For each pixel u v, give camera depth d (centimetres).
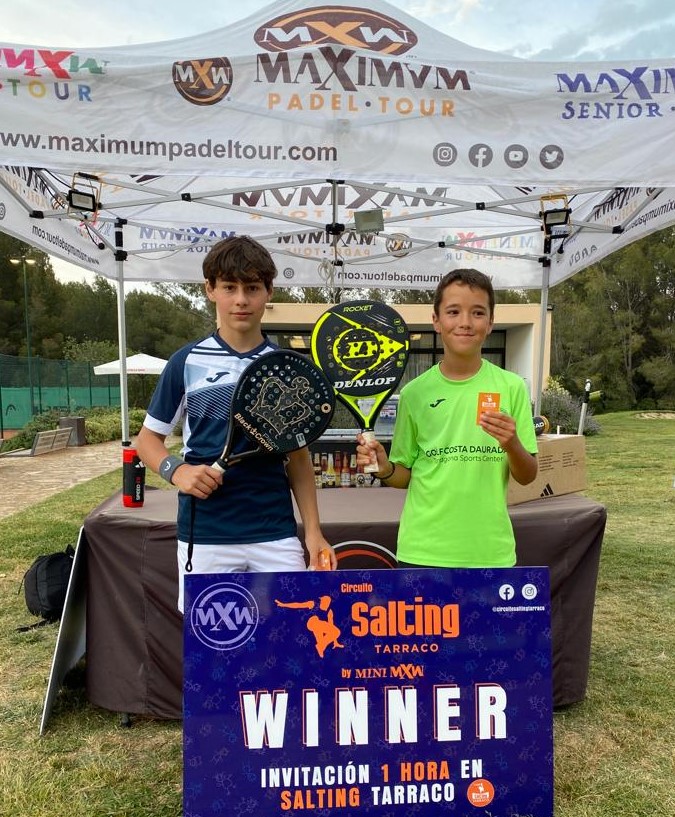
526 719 139
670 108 195
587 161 197
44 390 1964
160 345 4322
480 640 139
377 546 242
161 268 464
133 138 187
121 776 208
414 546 181
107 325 4294
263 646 135
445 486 176
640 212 331
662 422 1962
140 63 185
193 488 150
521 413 178
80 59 183
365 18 206
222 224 450
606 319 3644
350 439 323
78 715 248
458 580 138
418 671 137
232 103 189
